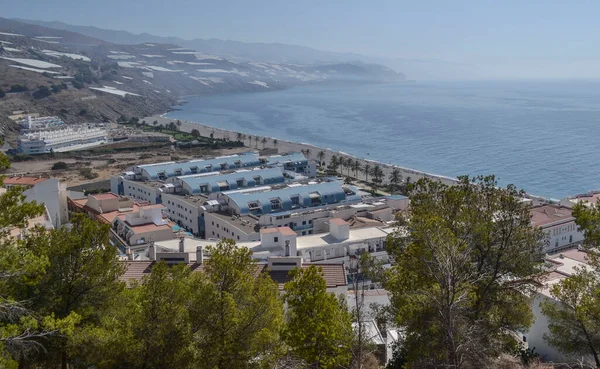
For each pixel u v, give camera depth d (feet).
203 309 144.56
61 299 149.79
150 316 139.33
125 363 136.87
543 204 552.82
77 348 139.33
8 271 123.85
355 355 176.65
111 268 161.17
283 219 498.69
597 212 165.89
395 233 199.00
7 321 132.05
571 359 209.05
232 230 483.51
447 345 155.63
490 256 176.96
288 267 270.26
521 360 191.52
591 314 157.69
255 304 150.51
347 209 513.86
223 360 145.79
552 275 260.83
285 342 164.14
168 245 379.96
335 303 169.17
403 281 175.73
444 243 155.53
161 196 618.44
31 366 152.35
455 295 156.46
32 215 136.67
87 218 161.89
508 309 175.83
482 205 183.62
